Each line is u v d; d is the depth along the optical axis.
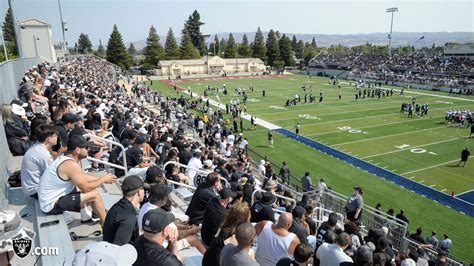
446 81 59.12
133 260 3.19
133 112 20.08
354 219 12.02
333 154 25.62
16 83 13.91
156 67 90.62
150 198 4.62
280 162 24.09
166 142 11.27
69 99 13.35
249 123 35.16
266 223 5.38
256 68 95.50
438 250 11.60
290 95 52.94
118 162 8.46
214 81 73.69
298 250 4.23
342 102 46.69
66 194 4.86
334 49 137.00
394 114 38.69
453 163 23.47
